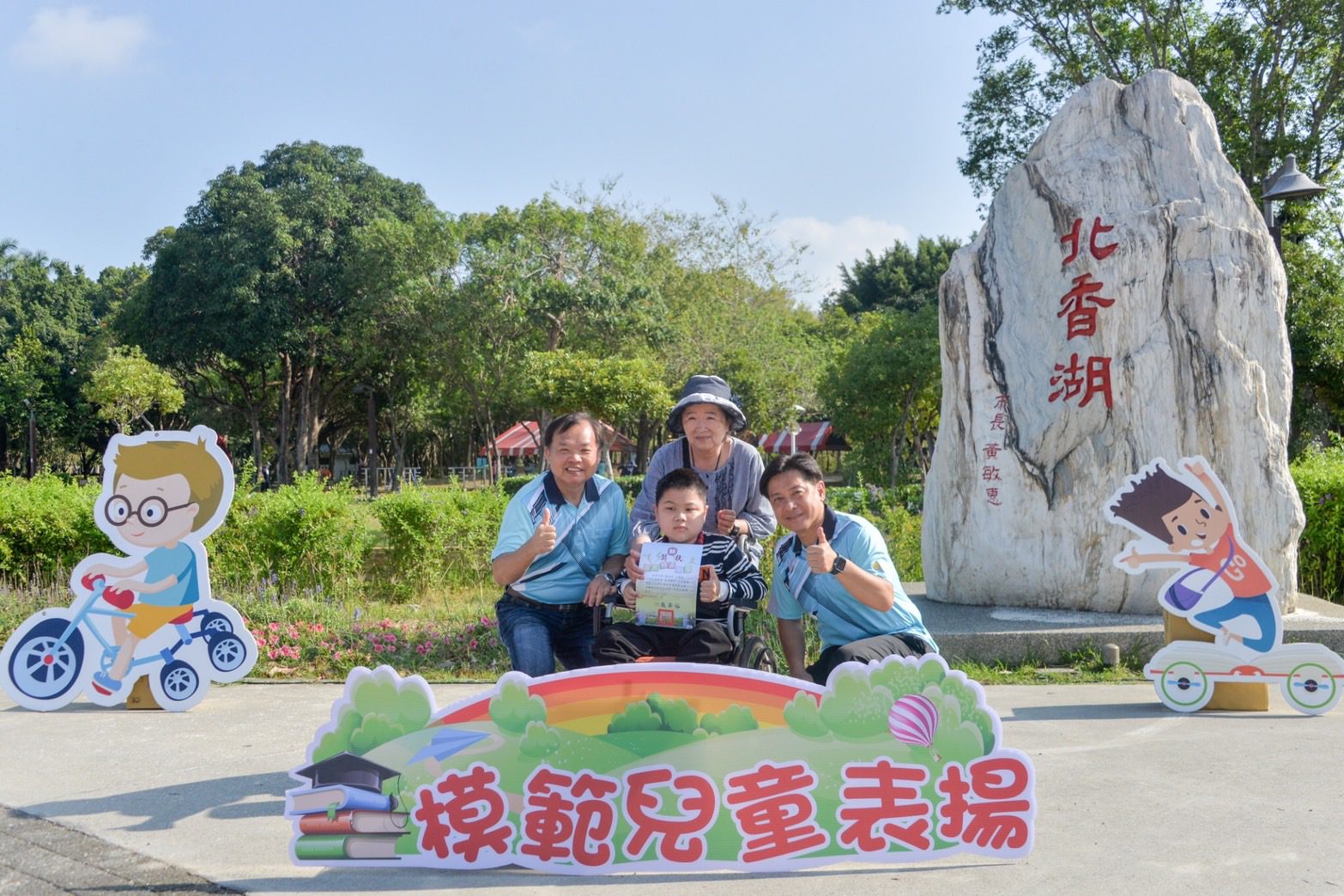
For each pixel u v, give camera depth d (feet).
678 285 104.01
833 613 12.37
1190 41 57.31
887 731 9.95
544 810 10.04
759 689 10.03
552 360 76.38
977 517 23.79
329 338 108.37
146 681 17.15
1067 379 23.02
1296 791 12.15
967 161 66.08
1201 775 12.85
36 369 130.00
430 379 114.62
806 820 9.93
